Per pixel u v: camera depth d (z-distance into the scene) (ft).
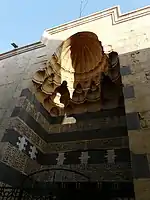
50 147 28.60
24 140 24.90
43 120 30.04
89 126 28.84
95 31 31.71
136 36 27.50
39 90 30.76
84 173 23.58
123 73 23.24
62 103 33.35
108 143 25.52
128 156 23.16
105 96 31.19
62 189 22.62
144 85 20.95
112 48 27.76
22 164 23.45
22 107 26.32
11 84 30.91
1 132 24.07
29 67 32.35
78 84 33.78
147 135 16.84
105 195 20.36
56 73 32.50
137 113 18.79
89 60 34.14
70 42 33.71
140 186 13.96
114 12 33.14
